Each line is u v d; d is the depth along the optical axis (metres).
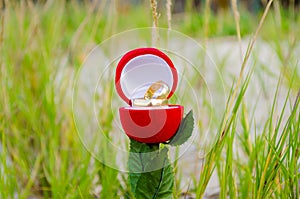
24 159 0.85
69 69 0.94
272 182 0.64
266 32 1.30
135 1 2.34
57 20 1.14
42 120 0.91
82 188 0.73
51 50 1.04
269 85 1.02
